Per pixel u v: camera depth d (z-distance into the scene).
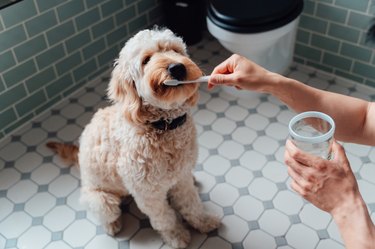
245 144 1.85
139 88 1.04
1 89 1.84
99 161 1.29
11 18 1.73
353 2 1.88
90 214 1.61
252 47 1.77
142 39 1.06
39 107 2.05
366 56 2.00
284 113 1.98
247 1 1.72
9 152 1.88
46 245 1.52
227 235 1.51
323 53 2.16
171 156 1.19
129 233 1.54
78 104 2.13
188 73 1.01
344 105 0.94
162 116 1.11
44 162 1.83
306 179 0.73
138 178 1.20
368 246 0.66
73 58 2.10
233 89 2.09
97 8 2.08
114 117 1.24
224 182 1.69
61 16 1.93
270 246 1.46
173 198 1.48
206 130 1.92
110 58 2.31
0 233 1.56
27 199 1.68
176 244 1.46
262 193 1.64
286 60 2.21
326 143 0.73
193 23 2.34
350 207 0.70
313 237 1.48
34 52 1.90
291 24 1.71
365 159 1.74
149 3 2.37
